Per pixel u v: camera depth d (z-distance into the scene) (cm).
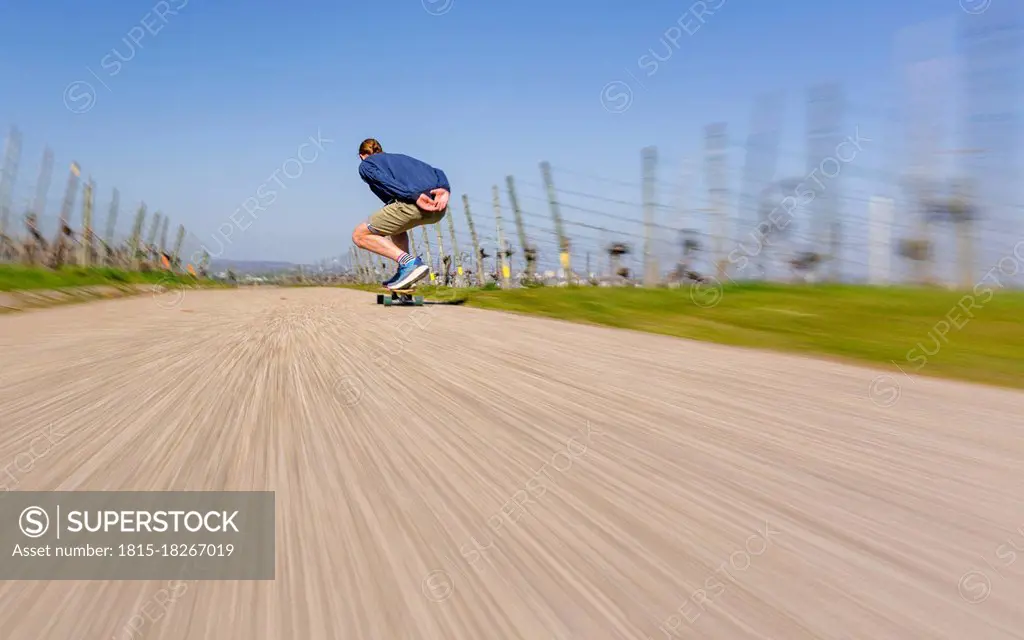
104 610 148
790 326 783
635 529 196
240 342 643
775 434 307
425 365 498
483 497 220
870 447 288
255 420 321
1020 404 387
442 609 148
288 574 165
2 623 142
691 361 539
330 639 136
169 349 588
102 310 1209
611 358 548
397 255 1213
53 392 388
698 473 249
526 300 1296
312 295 2175
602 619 145
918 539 192
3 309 1222
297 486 227
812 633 141
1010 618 149
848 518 207
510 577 164
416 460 259
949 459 271
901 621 147
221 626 141
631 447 282
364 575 164
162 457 259
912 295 948
